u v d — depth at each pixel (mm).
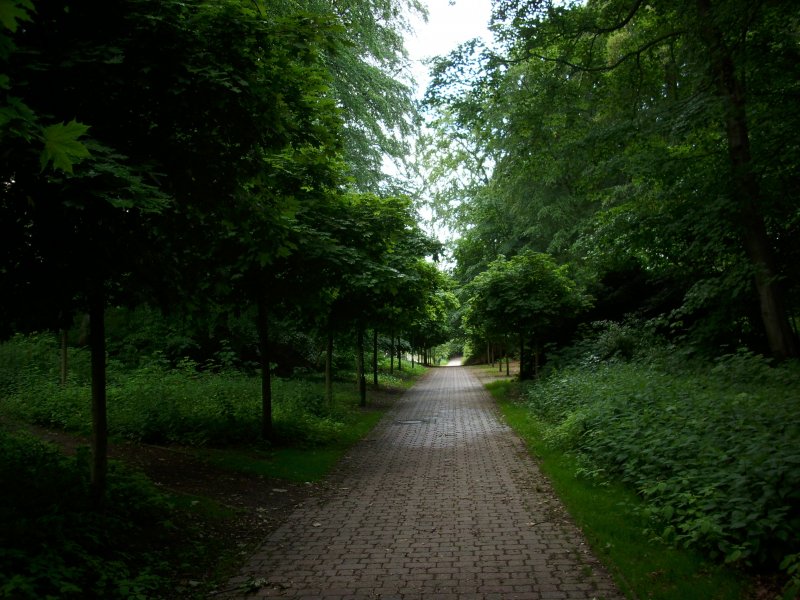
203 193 5141
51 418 10227
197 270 6867
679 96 13844
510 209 26859
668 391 8820
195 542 5277
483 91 14109
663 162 12531
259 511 6473
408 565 4785
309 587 4375
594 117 16141
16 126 2387
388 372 32906
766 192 11648
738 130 11766
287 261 9336
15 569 3713
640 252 14766
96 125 4430
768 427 5758
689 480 5242
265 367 10406
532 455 9367
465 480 7883
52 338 16641
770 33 10867
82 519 4707
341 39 5098
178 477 7535
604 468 7117
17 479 5426
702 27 10789
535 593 4133
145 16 4176
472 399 20000
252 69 4848
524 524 5777
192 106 4605
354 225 10414
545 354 20406
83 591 3830
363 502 6914
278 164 7797
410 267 14688
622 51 14555
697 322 14609
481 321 20000
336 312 14383
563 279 18750
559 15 12664
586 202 24391
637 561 4504
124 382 13461
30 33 4094
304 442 10609
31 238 4461
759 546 4051
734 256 13508
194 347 17672
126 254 4926
